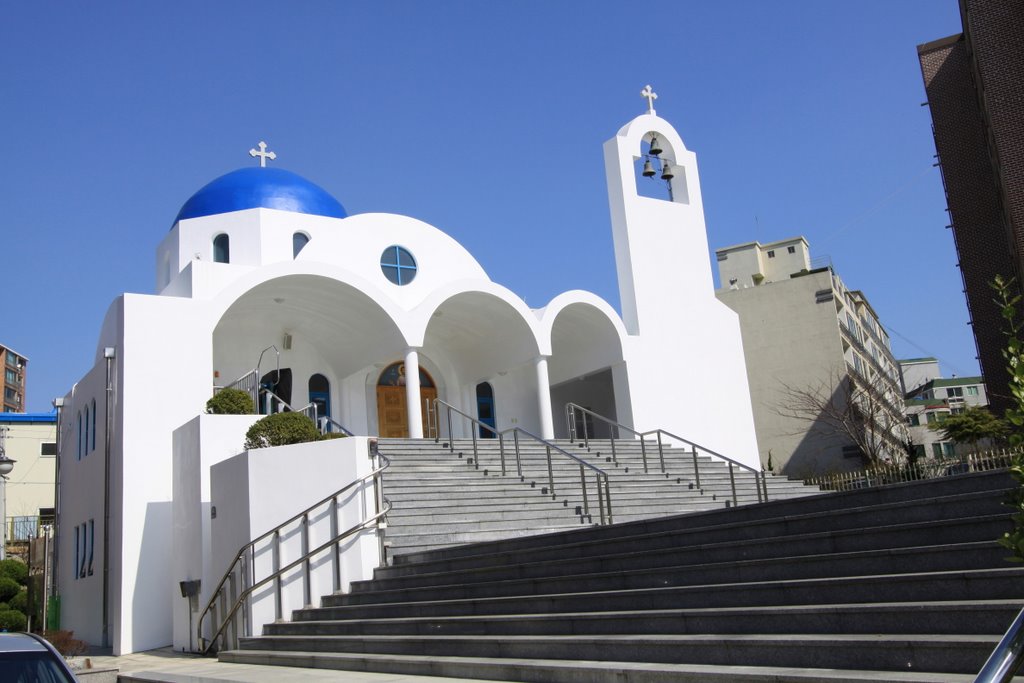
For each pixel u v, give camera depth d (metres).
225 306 19.55
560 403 29.86
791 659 6.91
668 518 10.16
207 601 15.49
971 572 6.70
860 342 50.19
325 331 24.89
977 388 69.94
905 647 6.29
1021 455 4.65
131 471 17.69
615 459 20.80
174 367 18.58
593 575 9.59
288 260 22.70
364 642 11.05
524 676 8.35
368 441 14.20
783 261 54.94
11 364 88.06
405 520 14.88
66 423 24.84
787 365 43.41
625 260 26.62
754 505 9.37
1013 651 2.97
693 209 28.27
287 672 10.91
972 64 29.95
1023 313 27.91
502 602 10.12
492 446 20.84
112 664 14.31
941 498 7.70
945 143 31.69
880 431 40.72
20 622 22.91
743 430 27.16
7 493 49.09
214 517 15.42
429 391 27.67
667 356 26.27
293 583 13.67
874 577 7.21
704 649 7.46
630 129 27.66
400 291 24.31
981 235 30.52
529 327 24.73
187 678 10.52
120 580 17.16
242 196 25.98
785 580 7.97
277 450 14.36
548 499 16.91
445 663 9.23
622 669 7.54
